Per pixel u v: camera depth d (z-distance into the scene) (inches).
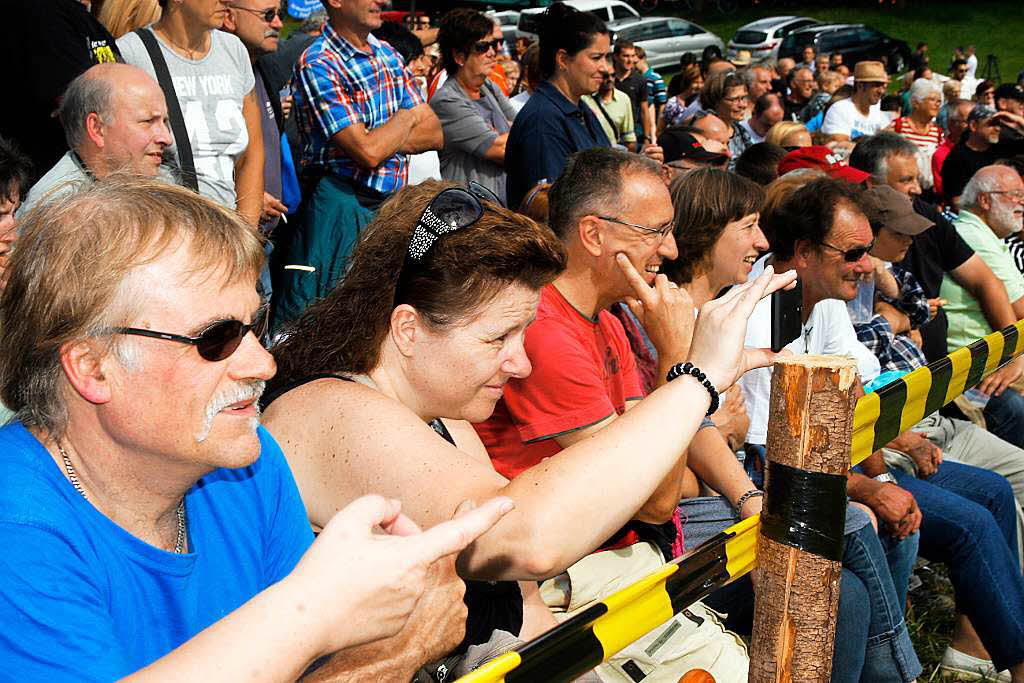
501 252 68.5
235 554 56.2
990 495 150.5
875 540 117.0
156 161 119.6
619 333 115.6
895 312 187.0
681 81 501.4
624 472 63.4
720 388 69.4
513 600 78.5
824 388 73.1
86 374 46.3
